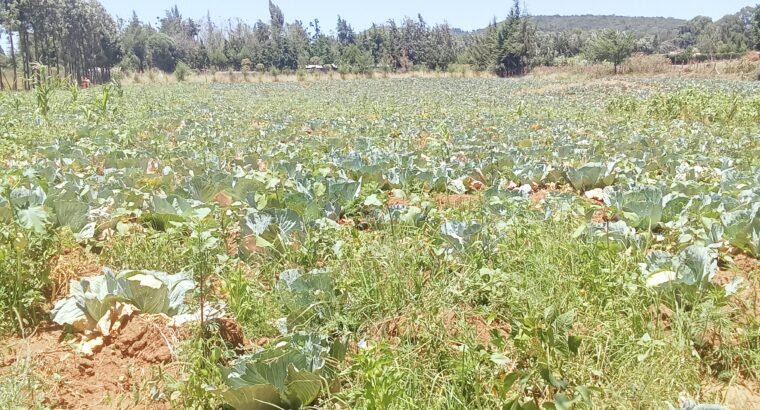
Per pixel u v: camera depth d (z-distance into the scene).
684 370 3.60
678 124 17.30
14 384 3.46
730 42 78.81
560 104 27.23
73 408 3.48
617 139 13.90
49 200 6.00
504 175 9.00
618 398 3.30
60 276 4.84
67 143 11.55
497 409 3.27
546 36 101.00
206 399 3.33
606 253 4.99
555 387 3.39
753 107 18.72
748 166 10.13
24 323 4.30
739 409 3.47
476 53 75.25
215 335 3.83
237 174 8.12
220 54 82.38
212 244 4.64
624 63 61.19
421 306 4.21
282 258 5.23
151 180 7.84
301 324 4.15
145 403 3.48
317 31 105.69
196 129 15.16
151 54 87.44
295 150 11.77
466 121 18.80
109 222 6.07
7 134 12.95
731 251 5.66
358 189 7.07
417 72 74.19
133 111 20.69
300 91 40.94
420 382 3.46
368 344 3.78
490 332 3.69
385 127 16.42
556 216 6.00
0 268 4.33
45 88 15.73
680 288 4.43
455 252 5.21
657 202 6.60
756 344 4.00
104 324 4.09
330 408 3.41
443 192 8.42
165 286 4.28
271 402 3.37
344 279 4.54
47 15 53.78
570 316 3.66
